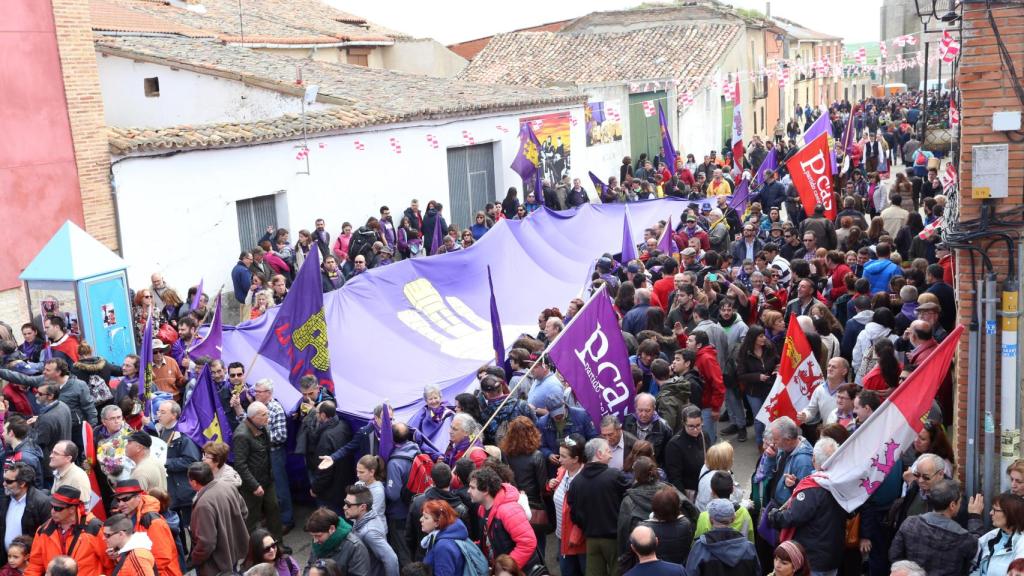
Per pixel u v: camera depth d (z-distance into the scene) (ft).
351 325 41.45
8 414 33.86
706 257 50.39
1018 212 25.38
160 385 37.96
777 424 26.86
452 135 82.38
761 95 160.04
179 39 82.74
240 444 31.55
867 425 25.12
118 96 72.90
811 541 24.67
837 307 43.47
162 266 57.93
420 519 26.32
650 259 51.75
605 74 126.62
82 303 43.70
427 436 33.17
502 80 127.34
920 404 25.14
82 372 37.65
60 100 53.16
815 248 51.80
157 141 56.49
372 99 77.66
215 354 37.60
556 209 89.35
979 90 25.63
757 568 22.49
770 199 73.00
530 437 28.76
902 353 35.27
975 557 22.43
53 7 52.80
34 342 43.47
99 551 26.11
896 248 53.98
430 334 43.24
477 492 24.99
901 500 25.53
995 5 25.16
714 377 35.55
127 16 89.61
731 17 145.59
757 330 37.55
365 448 32.60
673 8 146.92
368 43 118.93
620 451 28.71
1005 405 25.75
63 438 33.14
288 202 66.18
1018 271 25.59
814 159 58.54
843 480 24.68
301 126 65.92
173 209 58.39
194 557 26.50
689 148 130.72
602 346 30.86
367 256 64.64
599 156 108.27
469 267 48.88
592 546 26.27
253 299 50.96
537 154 90.12
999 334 25.98
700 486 26.23
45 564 26.22
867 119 154.30
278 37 104.27
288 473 36.47
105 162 55.21
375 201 74.08
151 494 27.20
